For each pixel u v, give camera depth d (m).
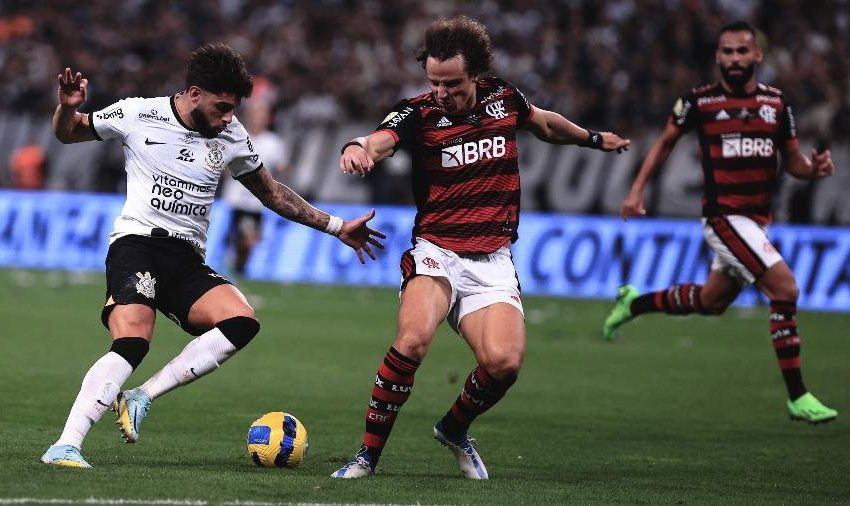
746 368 41.62
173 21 92.12
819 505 20.30
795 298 30.34
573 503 19.38
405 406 31.69
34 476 19.11
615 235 66.25
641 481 22.39
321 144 74.25
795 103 73.25
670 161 66.44
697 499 20.34
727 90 31.67
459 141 21.89
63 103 20.94
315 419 28.84
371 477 21.17
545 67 80.06
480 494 19.88
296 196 22.91
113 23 93.56
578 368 40.53
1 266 73.50
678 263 64.31
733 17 80.44
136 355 20.88
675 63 78.81
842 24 80.81
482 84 22.39
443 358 42.19
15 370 34.62
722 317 60.31
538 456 25.16
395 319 53.34
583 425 29.59
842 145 65.00
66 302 55.22
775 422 30.86
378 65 85.81
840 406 33.94
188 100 21.55
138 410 20.52
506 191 22.23
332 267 70.56
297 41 88.50
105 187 77.69
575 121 74.56
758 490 21.77
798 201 64.25
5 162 81.25
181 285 22.11
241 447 24.36
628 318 35.62
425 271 21.61
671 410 32.41
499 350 20.86
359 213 71.19
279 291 64.62
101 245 73.12
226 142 21.95
